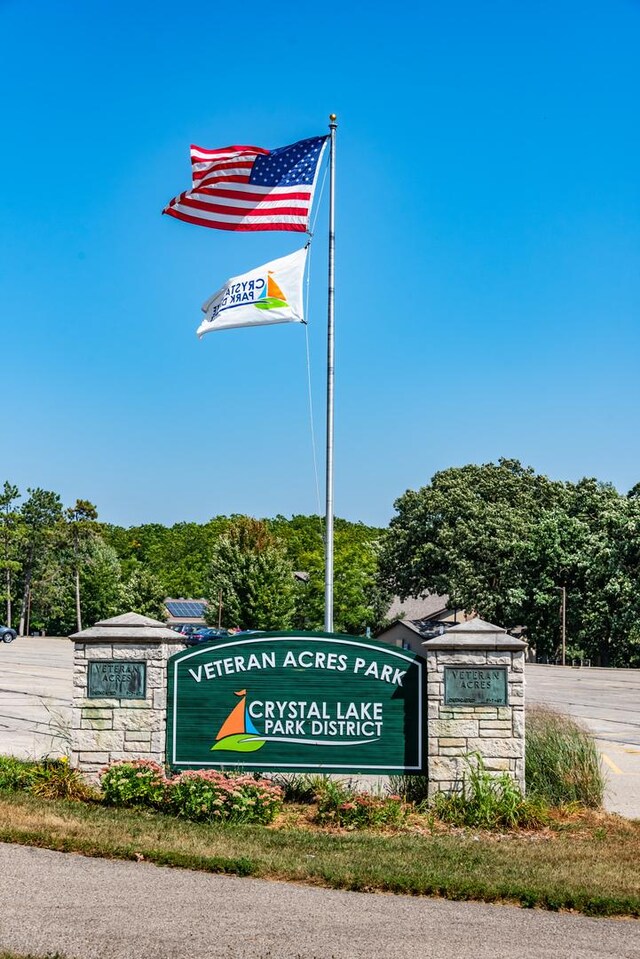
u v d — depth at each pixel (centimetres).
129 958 673
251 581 5991
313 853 976
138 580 7738
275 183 1688
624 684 3875
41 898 796
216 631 5750
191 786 1131
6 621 9481
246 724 1246
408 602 8294
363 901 832
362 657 1241
